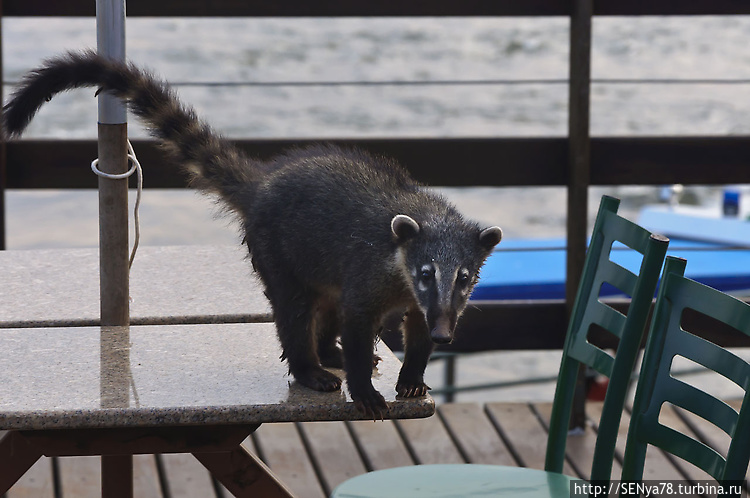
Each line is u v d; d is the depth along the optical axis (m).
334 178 2.53
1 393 2.15
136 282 3.14
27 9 4.18
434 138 4.33
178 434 2.24
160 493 3.78
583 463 4.08
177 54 15.55
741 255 7.91
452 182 4.37
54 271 3.26
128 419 2.06
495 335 4.45
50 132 12.66
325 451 4.19
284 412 2.14
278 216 2.50
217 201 2.82
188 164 2.80
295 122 13.54
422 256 2.42
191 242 10.02
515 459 4.13
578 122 4.22
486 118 13.88
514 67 15.48
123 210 2.68
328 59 15.60
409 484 2.67
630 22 16.88
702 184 4.43
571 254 4.34
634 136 4.37
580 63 4.18
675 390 2.20
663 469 4.06
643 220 9.28
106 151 2.65
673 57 15.52
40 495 3.72
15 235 10.34
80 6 4.21
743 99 14.08
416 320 2.45
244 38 16.39
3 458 2.20
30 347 2.50
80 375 2.29
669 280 2.21
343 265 2.40
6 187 4.23
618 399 2.42
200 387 2.24
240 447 2.39
